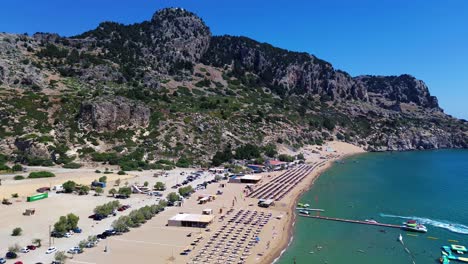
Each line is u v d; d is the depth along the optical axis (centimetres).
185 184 17800
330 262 9800
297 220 13175
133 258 9444
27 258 9231
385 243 11162
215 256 9650
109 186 16775
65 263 9056
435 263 9881
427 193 17675
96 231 11225
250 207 14325
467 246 10956
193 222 11862
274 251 10188
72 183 15612
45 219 12062
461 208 15000
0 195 14338
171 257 9531
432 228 12538
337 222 13050
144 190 16175
